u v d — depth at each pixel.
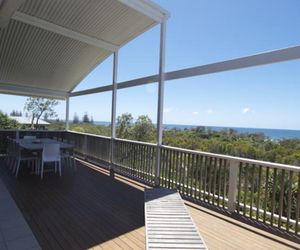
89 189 4.39
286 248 2.52
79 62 7.38
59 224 2.90
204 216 3.34
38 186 4.45
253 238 2.72
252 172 3.31
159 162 4.86
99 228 2.84
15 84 8.50
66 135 9.04
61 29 5.52
